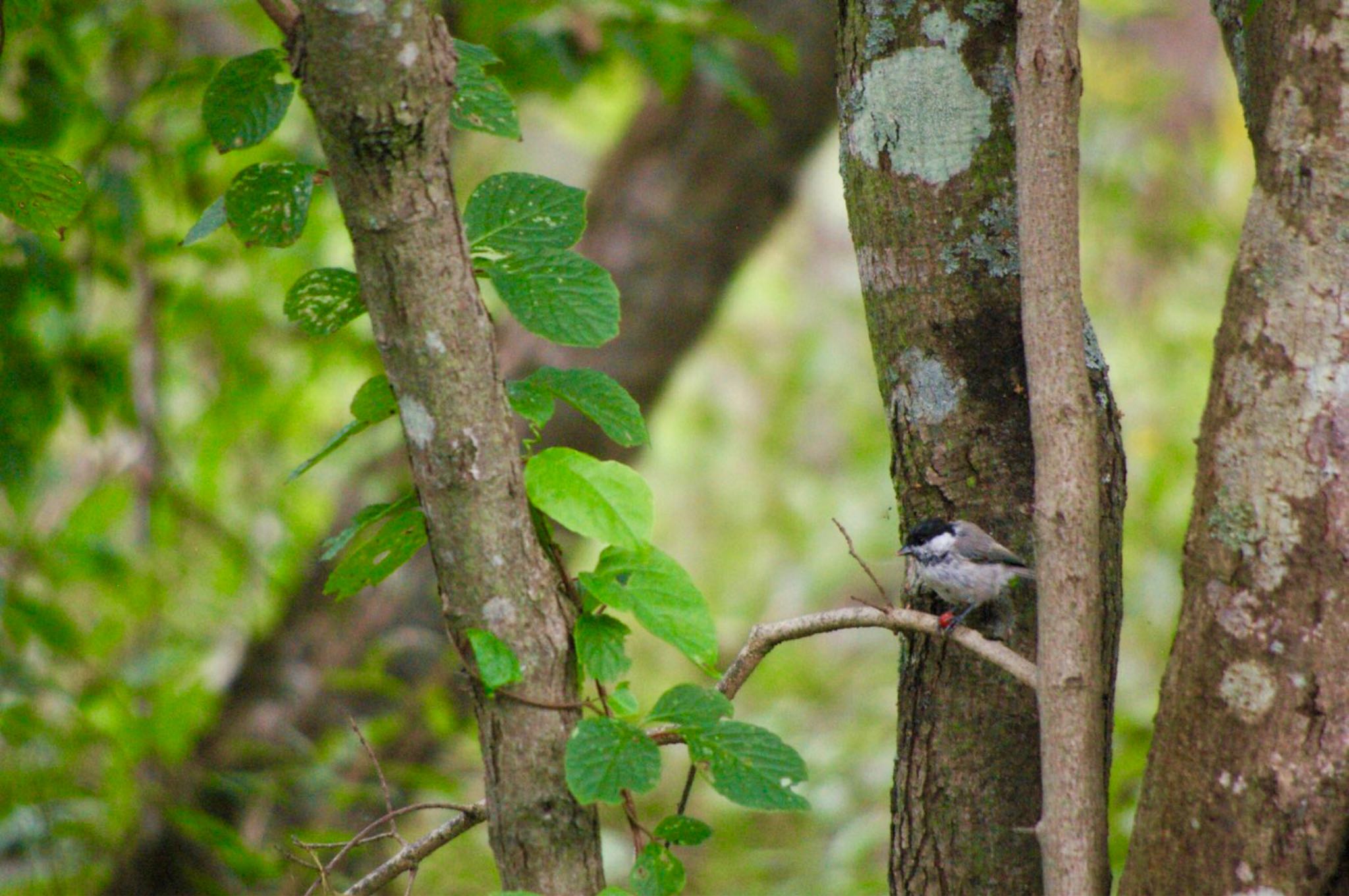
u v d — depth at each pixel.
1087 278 18.78
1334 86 4.32
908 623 5.23
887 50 5.84
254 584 14.26
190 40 13.97
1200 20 19.86
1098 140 18.17
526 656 4.63
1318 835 4.22
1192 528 4.53
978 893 5.57
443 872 13.53
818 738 17.42
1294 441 4.30
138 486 12.46
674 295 13.46
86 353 11.20
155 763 11.38
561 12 11.09
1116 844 9.38
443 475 4.52
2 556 11.27
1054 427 4.84
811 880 14.38
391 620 13.61
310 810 12.88
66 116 10.70
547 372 5.03
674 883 4.58
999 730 5.58
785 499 23.17
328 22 3.85
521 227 4.93
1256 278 4.43
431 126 4.12
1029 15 4.93
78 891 10.78
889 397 5.95
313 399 15.70
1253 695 4.31
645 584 4.69
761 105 10.57
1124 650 17.25
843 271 27.48
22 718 9.85
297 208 4.96
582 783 4.30
